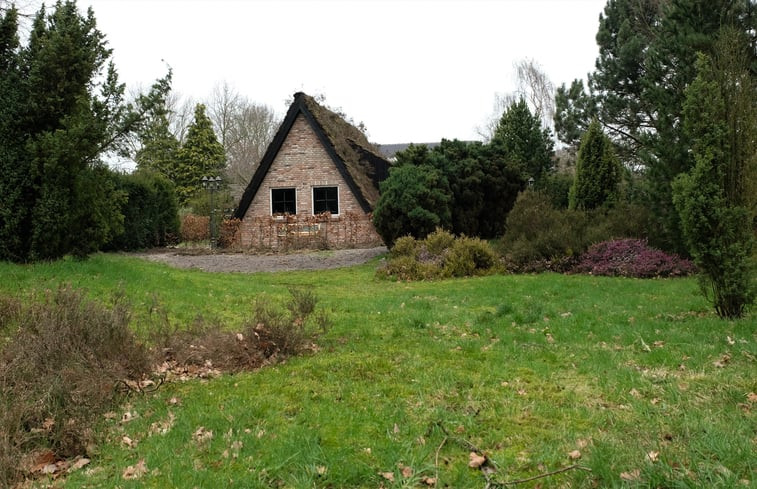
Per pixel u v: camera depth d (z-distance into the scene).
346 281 12.33
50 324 4.38
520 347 5.64
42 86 8.82
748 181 6.45
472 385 4.45
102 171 9.99
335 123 23.19
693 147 6.88
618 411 3.81
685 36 12.55
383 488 2.89
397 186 15.07
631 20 22.19
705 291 6.93
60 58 8.81
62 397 3.78
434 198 15.43
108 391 4.13
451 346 5.73
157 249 20.36
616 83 21.17
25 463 3.23
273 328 5.54
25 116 8.78
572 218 14.20
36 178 8.88
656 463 2.90
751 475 2.79
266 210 21.62
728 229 6.52
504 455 3.21
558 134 23.52
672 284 10.15
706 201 6.54
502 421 3.70
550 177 23.20
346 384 4.54
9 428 3.38
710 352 5.14
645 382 4.36
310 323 6.80
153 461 3.27
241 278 12.16
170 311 7.49
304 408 4.02
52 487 3.06
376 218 15.47
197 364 5.20
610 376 4.55
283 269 14.66
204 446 3.45
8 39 9.02
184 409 4.11
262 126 45.62
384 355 5.41
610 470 2.88
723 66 6.88
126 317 5.07
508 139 25.11
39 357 4.05
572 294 9.32
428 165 16.89
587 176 16.66
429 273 12.53
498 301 8.71
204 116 38.00
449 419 3.72
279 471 3.06
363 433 3.53
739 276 6.53
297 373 4.91
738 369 4.62
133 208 19.22
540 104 38.44
